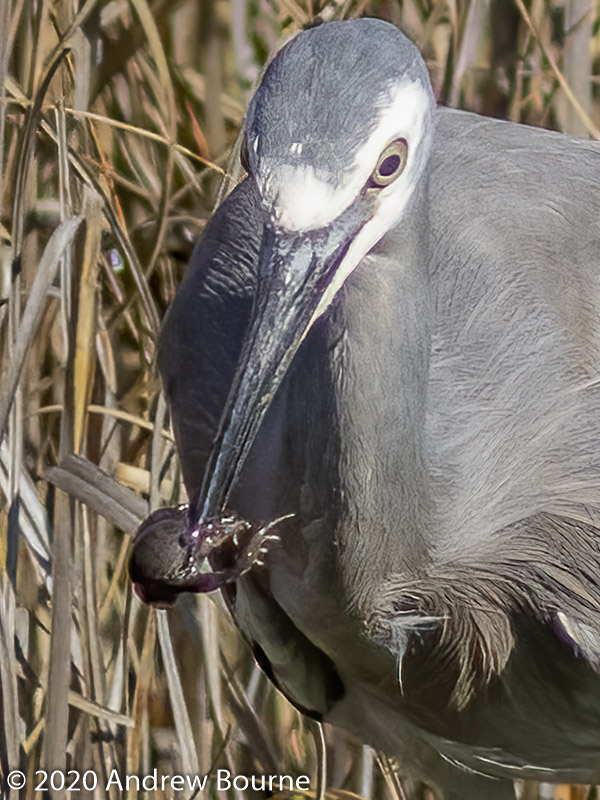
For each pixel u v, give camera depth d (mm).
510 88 2762
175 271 2742
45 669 2680
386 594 2592
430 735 2643
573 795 2713
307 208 2514
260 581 2609
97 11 2705
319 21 2713
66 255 2666
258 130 2516
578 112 2748
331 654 2615
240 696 2686
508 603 2617
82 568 2660
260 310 2518
